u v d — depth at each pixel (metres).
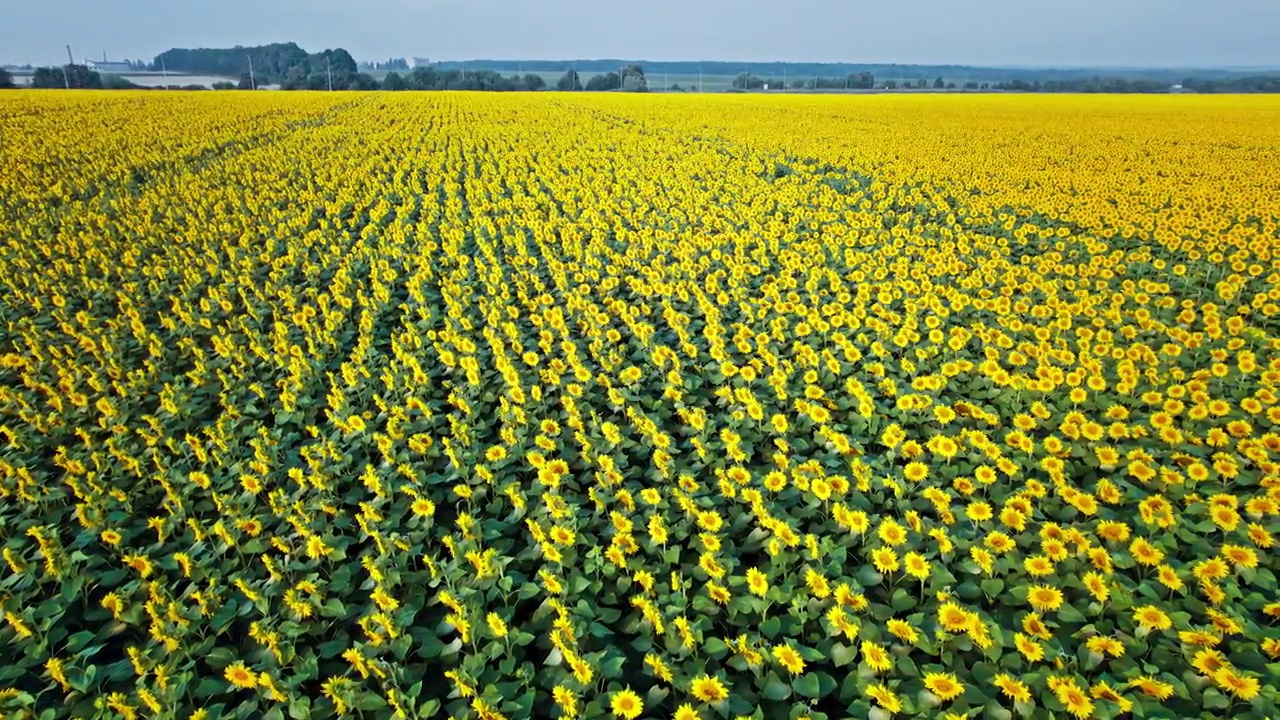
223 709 4.30
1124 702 3.61
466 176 21.84
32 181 19.45
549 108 46.75
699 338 9.29
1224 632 4.21
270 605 4.99
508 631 4.46
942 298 10.77
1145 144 28.06
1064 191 19.39
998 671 4.12
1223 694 3.84
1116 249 13.72
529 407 7.49
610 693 4.04
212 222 15.16
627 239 14.73
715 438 7.14
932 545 5.17
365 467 6.49
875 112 43.81
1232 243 13.01
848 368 8.13
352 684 4.10
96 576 5.14
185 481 6.24
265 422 7.70
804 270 11.77
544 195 18.78
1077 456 6.30
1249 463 6.01
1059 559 4.73
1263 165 22.66
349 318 10.60
